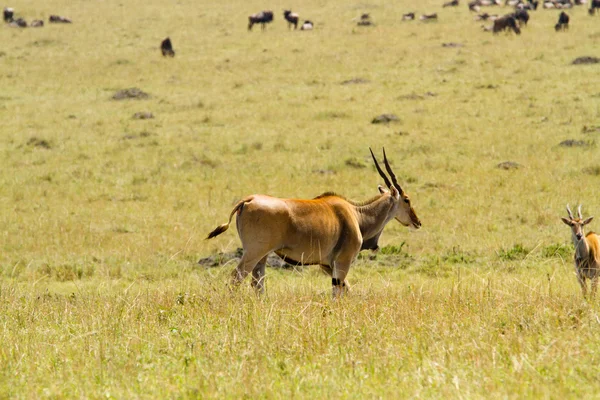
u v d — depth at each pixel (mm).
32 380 26312
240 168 101688
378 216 46156
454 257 63000
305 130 121000
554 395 22516
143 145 115062
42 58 191000
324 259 43344
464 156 103188
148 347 29844
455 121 121500
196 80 164875
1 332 33562
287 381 24984
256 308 34812
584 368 24688
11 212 83000
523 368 24812
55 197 90000
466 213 78750
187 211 83000
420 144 109375
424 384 24219
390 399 22984
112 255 65625
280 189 91312
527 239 68688
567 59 163500
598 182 88875
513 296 36719
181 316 35844
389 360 26875
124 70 176500
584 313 32156
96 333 32031
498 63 163250
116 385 25469
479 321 31719
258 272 43312
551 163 97312
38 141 116688
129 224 77438
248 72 169875
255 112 134125
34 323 35875
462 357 26891
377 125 122000
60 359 28781
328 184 93125
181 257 65250
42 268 61375
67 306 38688
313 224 42125
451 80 151625
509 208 79875
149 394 24422
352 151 108062
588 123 116000
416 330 30797
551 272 55500
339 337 29781
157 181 96875
